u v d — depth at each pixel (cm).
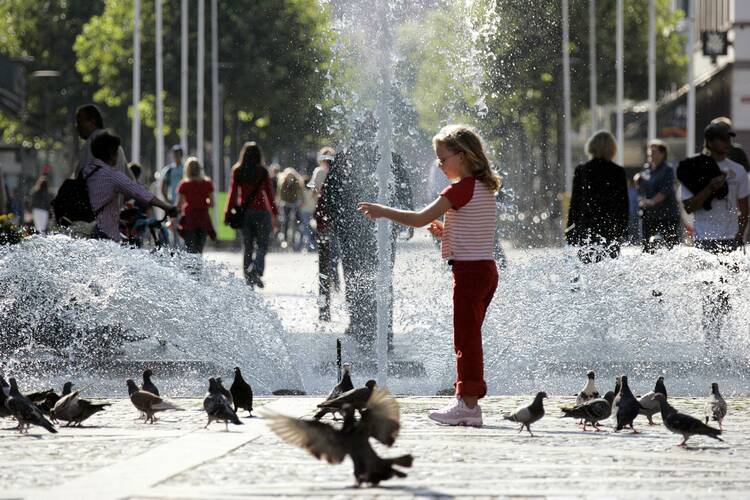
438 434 1739
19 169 9550
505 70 8131
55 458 1537
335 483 1356
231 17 11556
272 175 8144
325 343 2911
